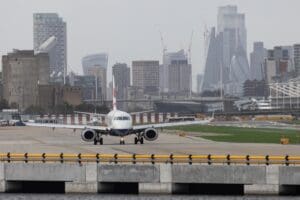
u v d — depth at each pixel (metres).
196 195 183.50
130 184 191.00
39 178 187.50
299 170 177.62
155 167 183.12
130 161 187.00
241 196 179.75
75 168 186.38
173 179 182.38
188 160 184.88
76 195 183.50
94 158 189.38
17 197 182.38
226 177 180.12
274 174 178.75
